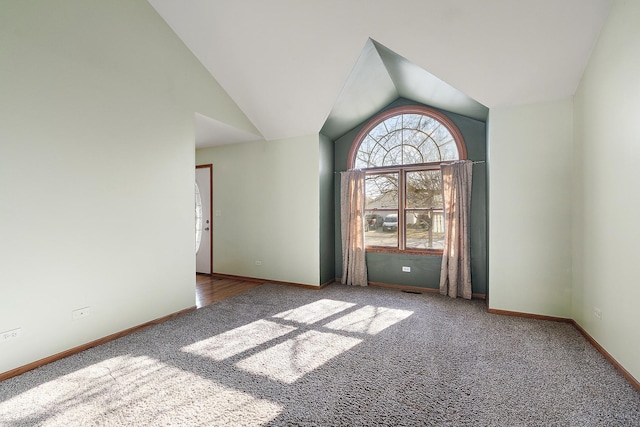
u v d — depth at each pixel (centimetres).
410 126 427
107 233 255
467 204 378
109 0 256
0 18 194
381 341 252
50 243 219
